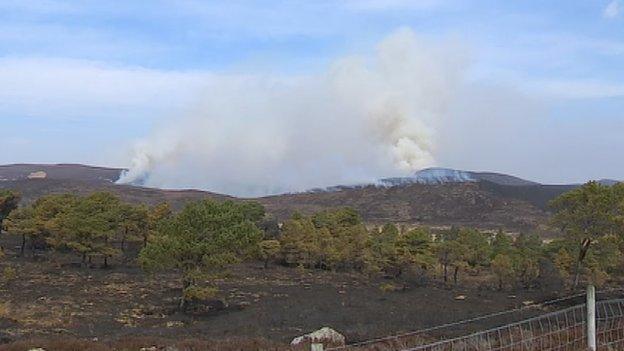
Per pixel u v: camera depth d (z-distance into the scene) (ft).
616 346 40.86
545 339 44.47
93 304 135.03
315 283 188.96
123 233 230.27
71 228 202.28
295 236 234.58
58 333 96.68
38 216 218.79
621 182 159.22
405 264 200.03
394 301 144.56
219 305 137.59
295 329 100.22
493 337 51.26
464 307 130.31
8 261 205.87
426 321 107.55
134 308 132.57
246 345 71.15
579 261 154.81
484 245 204.54
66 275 183.11
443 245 200.13
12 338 86.53
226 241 136.36
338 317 115.75
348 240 228.84
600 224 147.23
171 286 171.22
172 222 139.95
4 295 141.38
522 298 146.41
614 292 138.21
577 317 61.77
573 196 150.30
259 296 154.10
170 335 92.12
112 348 70.49
